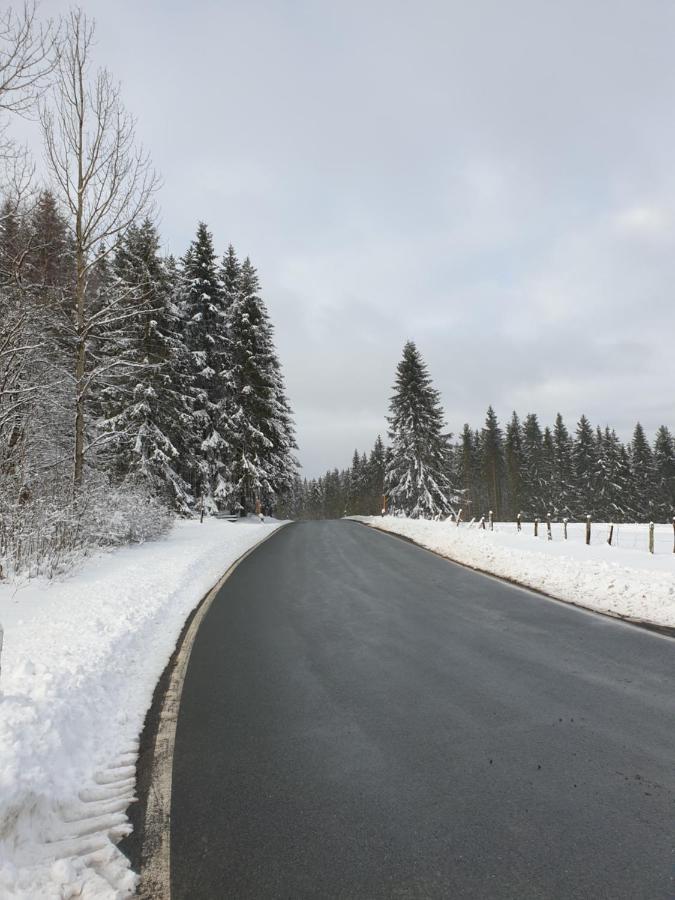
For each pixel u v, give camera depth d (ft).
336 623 21.72
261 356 98.53
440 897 6.76
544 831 8.11
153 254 65.87
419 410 124.67
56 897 6.88
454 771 10.05
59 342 41.34
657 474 219.20
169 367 74.59
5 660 15.19
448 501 128.16
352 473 302.86
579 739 11.25
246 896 6.90
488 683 14.70
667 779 9.59
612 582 26.78
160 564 35.60
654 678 14.84
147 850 7.94
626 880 7.00
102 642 17.29
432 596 26.71
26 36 24.98
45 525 32.53
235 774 10.18
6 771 8.66
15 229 30.07
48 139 36.73
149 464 71.05
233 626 21.72
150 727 12.41
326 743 11.37
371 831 8.24
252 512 106.42
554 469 209.56
